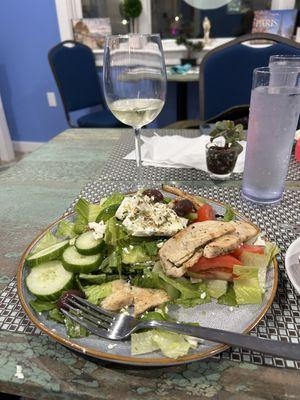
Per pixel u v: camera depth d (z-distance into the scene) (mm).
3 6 2777
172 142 1037
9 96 3195
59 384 369
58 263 495
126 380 372
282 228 632
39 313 427
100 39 2812
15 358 399
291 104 623
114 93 766
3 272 542
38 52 2930
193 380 368
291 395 349
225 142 823
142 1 2715
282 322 429
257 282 434
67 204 758
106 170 933
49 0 2689
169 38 2834
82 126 2451
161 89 782
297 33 2387
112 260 474
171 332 381
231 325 402
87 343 382
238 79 1671
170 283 443
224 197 762
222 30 2705
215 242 459
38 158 1044
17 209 744
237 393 354
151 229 493
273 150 665
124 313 420
